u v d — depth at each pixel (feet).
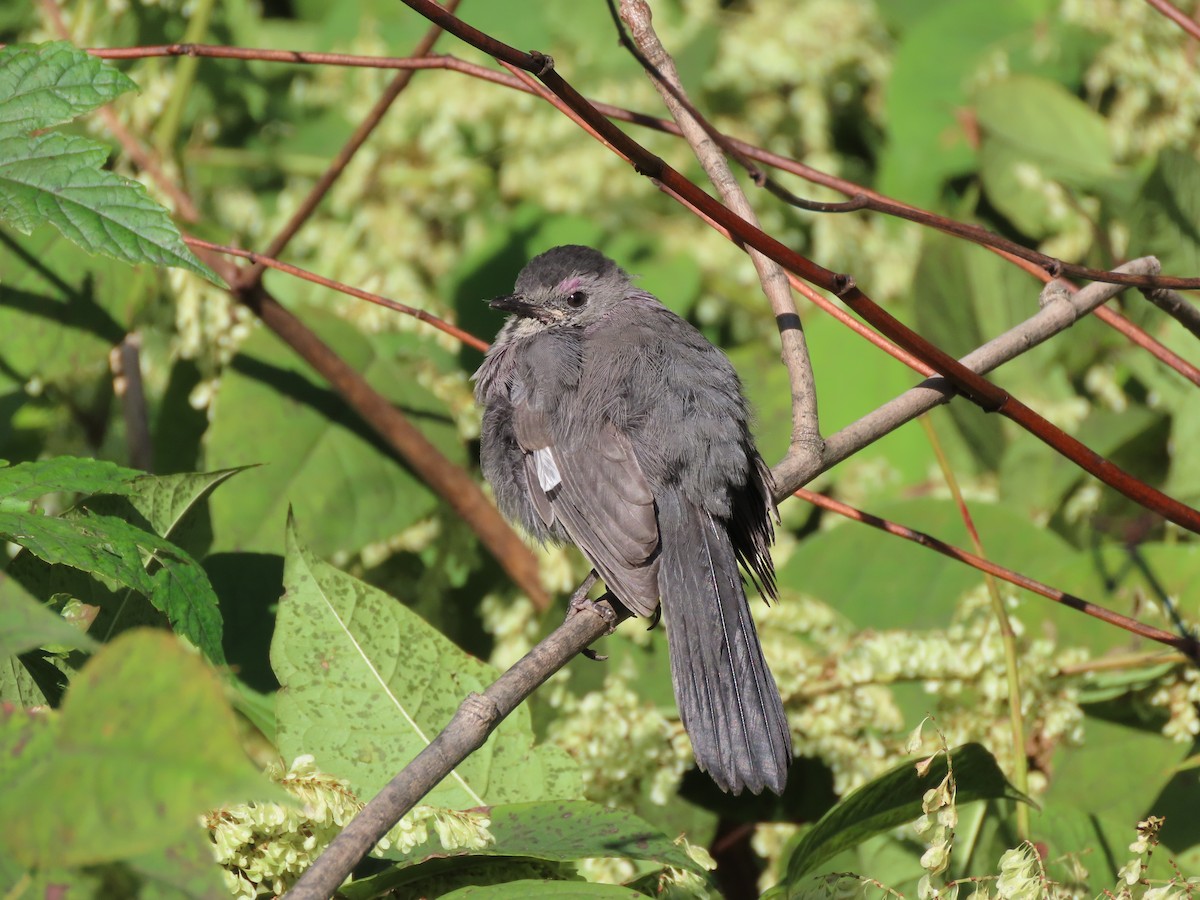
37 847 11.44
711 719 21.99
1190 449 35.53
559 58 44.01
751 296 42.65
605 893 17.69
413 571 34.12
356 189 40.16
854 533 32.42
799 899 20.47
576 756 25.81
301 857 18.08
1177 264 36.52
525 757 22.12
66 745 11.75
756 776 21.33
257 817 17.66
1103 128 40.78
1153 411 36.40
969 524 26.86
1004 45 44.32
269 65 42.42
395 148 41.47
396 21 44.52
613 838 19.35
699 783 29.01
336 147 41.60
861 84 47.19
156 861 13.00
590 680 29.22
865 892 20.45
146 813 11.40
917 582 31.94
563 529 26.71
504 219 41.96
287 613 22.34
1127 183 38.78
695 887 19.51
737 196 25.41
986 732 27.09
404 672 22.21
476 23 44.80
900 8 48.14
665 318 28.37
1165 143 40.78
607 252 41.57
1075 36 43.96
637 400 25.39
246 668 26.27
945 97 44.01
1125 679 28.32
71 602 20.86
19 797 11.61
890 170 44.19
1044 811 24.89
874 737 26.94
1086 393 39.65
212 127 40.63
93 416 37.32
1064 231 40.37
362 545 31.40
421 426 33.94
